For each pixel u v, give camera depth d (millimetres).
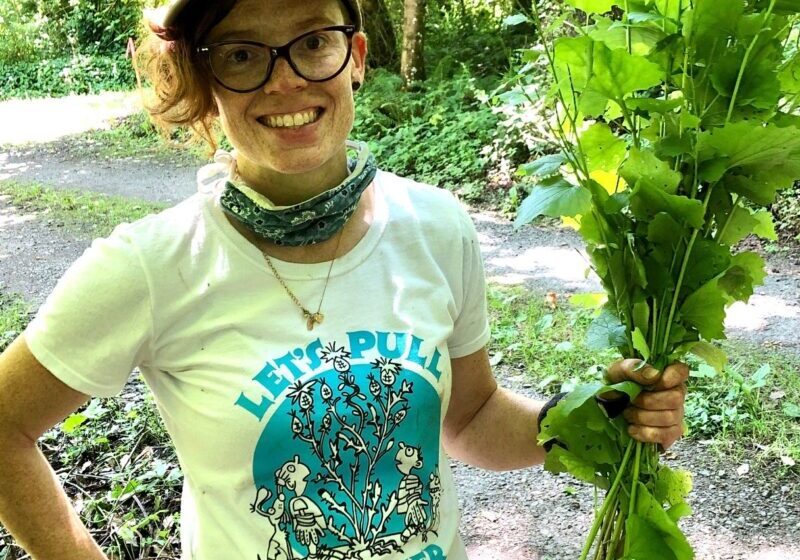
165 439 3279
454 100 8594
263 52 1142
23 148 10086
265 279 1200
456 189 7211
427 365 1228
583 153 1194
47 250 6125
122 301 1146
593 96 1114
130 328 1159
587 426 1188
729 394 3561
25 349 1159
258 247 1209
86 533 1294
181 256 1183
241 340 1179
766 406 3533
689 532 2881
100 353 1150
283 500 1157
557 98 1198
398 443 1191
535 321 4449
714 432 3414
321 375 1168
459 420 1495
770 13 1073
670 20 1140
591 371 3771
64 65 14352
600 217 1153
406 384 1199
